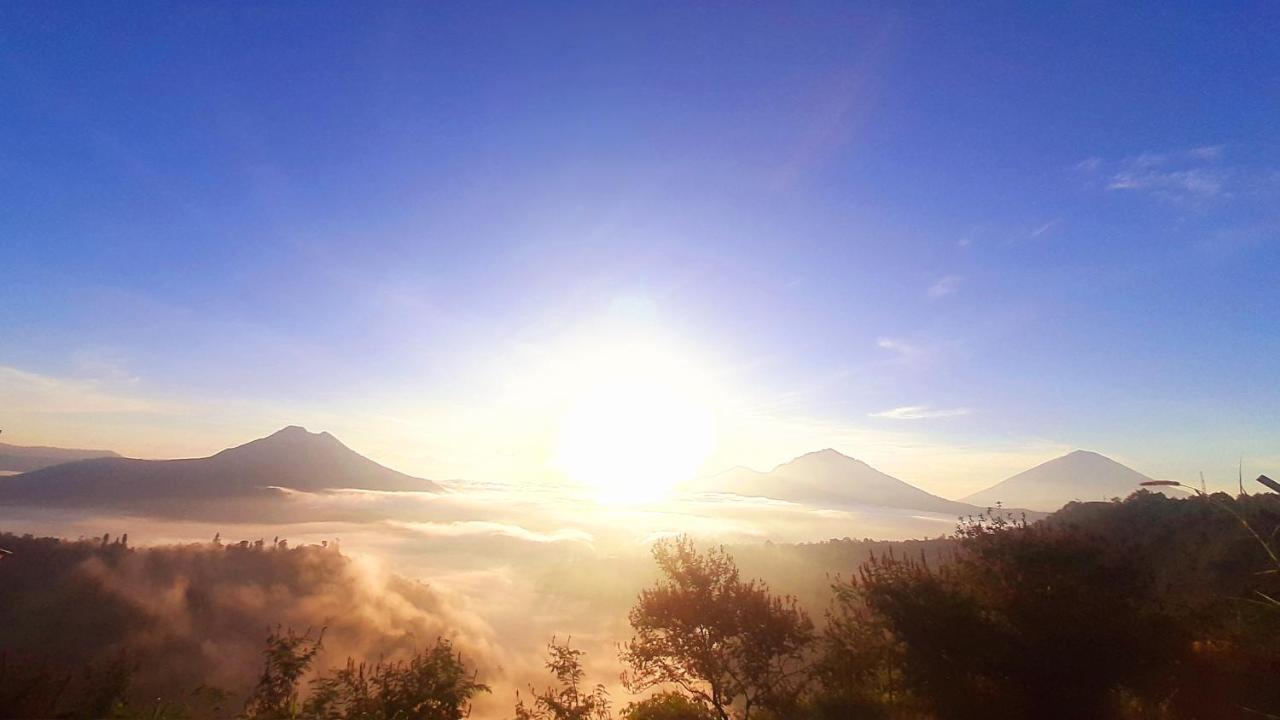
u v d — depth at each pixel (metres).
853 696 8.91
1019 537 8.52
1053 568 8.05
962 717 7.96
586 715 9.05
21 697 7.17
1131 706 7.93
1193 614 7.81
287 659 7.74
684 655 9.48
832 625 9.75
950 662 8.16
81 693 7.68
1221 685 7.60
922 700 8.55
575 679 9.38
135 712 7.57
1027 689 7.75
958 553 9.10
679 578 9.66
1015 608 7.92
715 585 9.61
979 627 7.93
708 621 9.34
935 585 8.36
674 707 9.73
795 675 9.52
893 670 9.21
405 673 7.66
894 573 8.80
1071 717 7.55
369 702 7.33
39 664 7.82
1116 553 8.30
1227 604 7.86
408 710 7.27
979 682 8.15
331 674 7.65
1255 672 7.52
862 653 9.23
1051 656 7.59
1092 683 7.59
